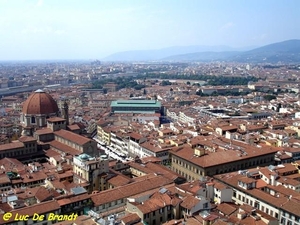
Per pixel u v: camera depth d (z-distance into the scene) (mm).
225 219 123188
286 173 183750
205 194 151125
